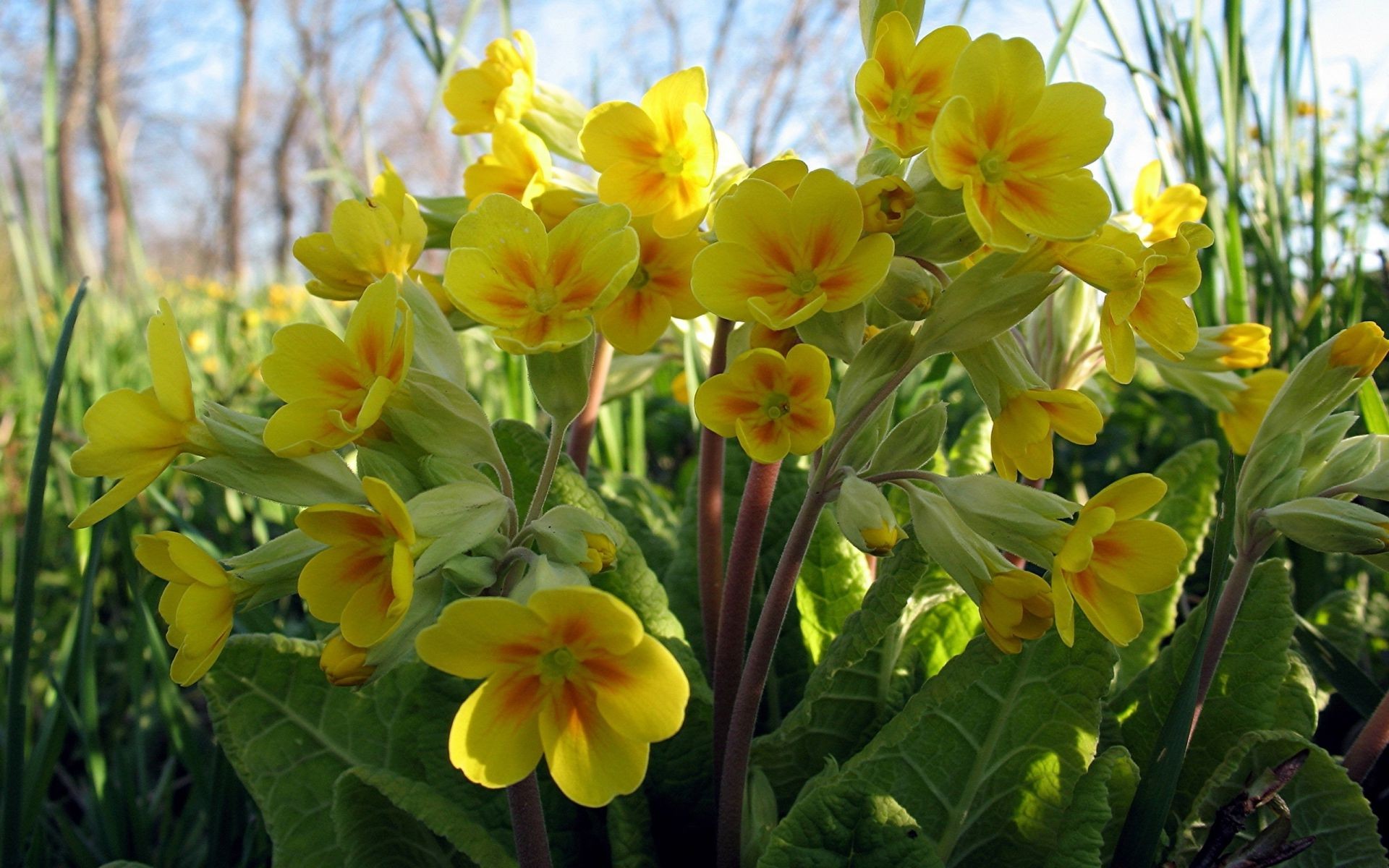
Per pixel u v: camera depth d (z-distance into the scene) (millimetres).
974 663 135
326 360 108
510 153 149
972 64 104
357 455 117
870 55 136
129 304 483
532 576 102
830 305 107
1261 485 137
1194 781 153
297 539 115
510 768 96
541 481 118
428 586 107
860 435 127
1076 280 187
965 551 116
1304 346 236
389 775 135
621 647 92
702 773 158
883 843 123
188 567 105
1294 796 141
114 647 274
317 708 149
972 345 114
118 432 109
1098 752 158
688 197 124
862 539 112
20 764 148
